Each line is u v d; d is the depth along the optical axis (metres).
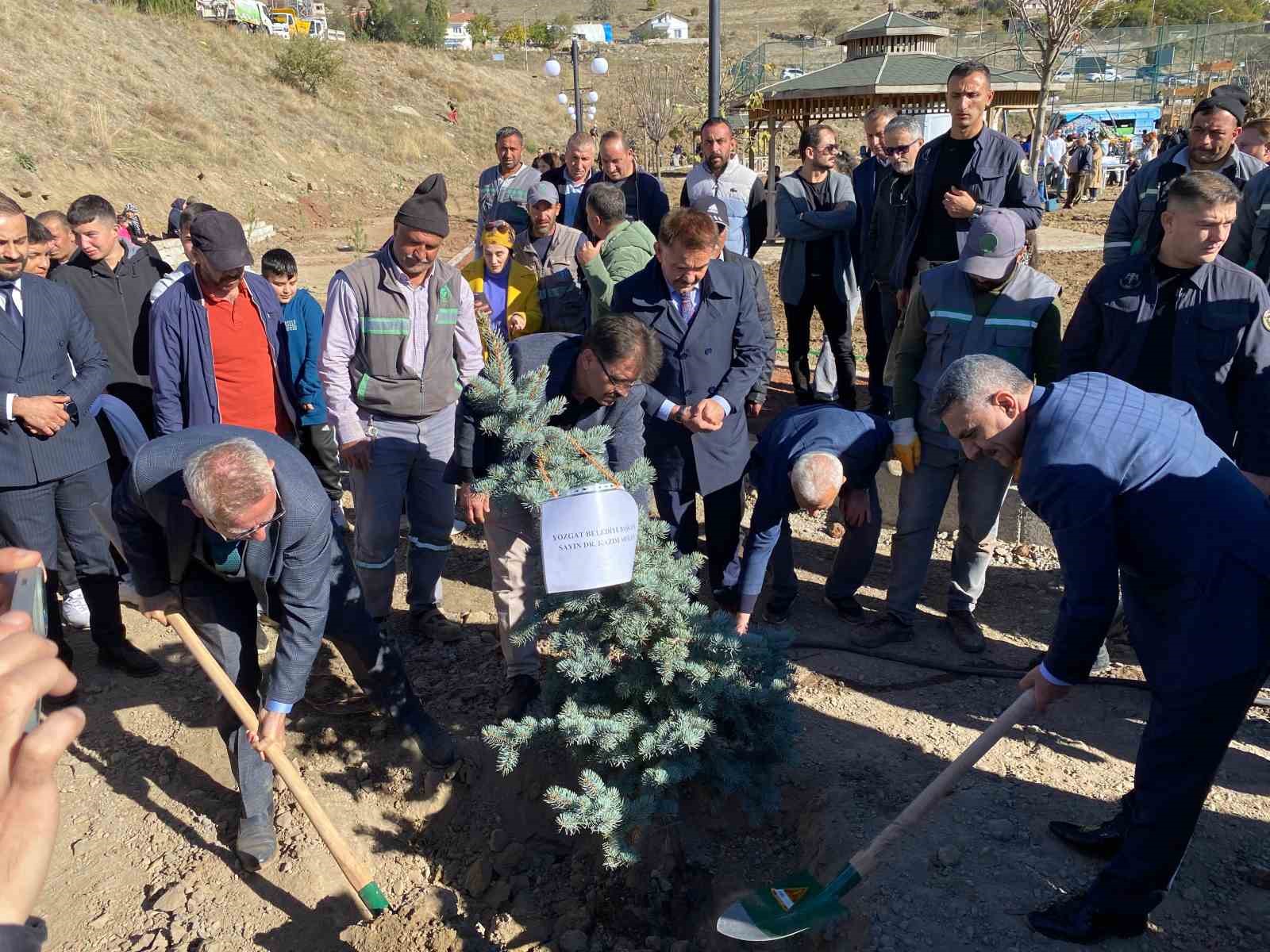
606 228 5.23
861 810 3.54
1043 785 3.66
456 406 4.24
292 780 3.28
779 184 6.86
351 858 3.33
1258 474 3.69
